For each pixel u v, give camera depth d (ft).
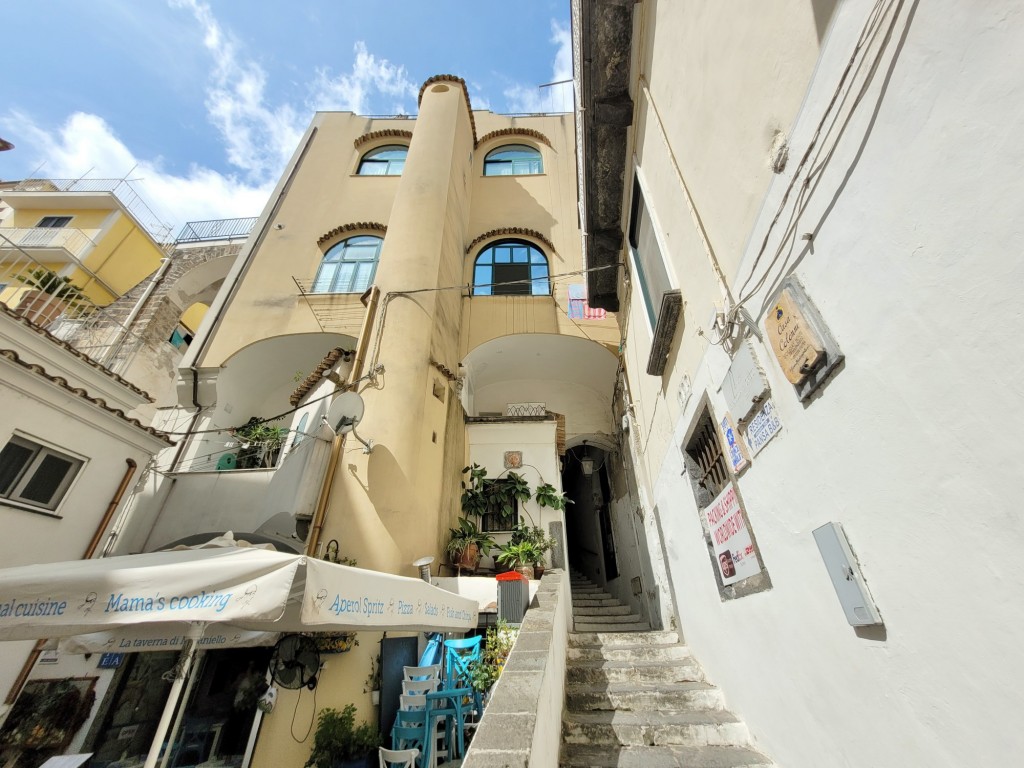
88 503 19.89
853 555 6.73
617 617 28.07
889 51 5.59
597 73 19.34
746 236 9.78
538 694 8.20
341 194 49.62
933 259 4.99
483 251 46.01
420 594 14.74
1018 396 4.08
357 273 42.68
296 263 43.93
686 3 13.38
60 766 14.17
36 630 9.47
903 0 5.35
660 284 18.99
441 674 19.66
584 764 11.03
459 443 31.78
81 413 19.75
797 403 8.09
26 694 19.10
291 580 9.52
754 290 9.40
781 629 9.45
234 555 10.97
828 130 6.84
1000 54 4.19
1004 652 4.35
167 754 17.48
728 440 11.85
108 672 20.20
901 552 5.74
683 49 13.70
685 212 14.26
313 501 22.00
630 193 22.24
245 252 44.55
